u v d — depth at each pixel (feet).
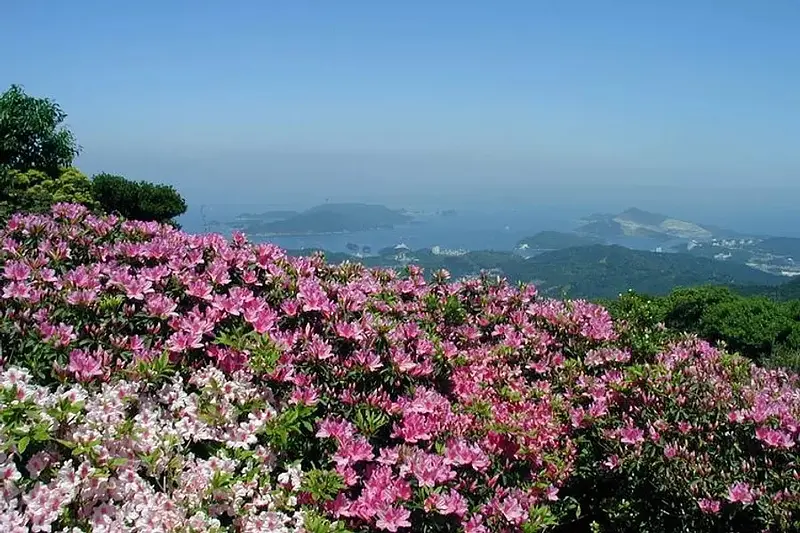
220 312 11.84
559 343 17.22
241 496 9.36
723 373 14.55
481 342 17.98
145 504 8.55
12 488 7.76
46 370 10.03
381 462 10.72
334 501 10.07
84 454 8.34
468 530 10.12
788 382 15.31
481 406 12.97
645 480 12.50
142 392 10.11
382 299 16.89
